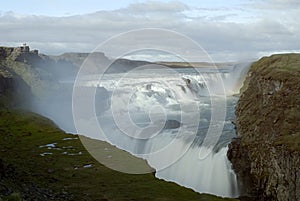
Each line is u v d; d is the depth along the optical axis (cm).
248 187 6294
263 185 6091
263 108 7556
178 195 4516
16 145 6894
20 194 3688
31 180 4578
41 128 8638
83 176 5025
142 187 4706
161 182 4950
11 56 14362
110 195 4356
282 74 7700
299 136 6200
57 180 4791
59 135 7675
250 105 8262
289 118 6694
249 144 6806
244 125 7525
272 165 6100
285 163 5897
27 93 12275
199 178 6341
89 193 4375
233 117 8450
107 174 5153
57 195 4100
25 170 5122
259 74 8656
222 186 6319
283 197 5716
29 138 7512
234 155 6681
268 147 6369
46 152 6288
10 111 10175
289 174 5781
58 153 6209
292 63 8294
